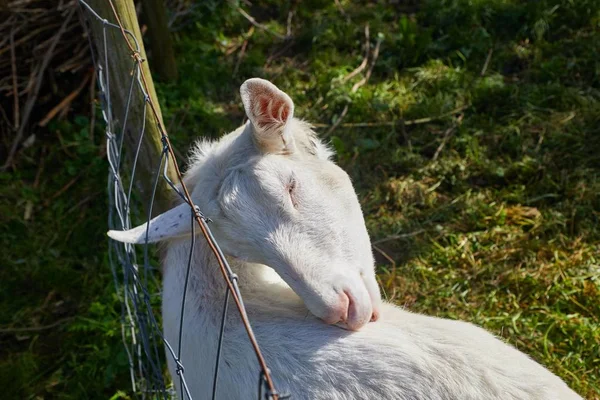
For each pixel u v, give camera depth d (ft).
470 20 6.95
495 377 3.42
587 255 5.16
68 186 6.06
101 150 6.18
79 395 4.92
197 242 3.90
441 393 3.39
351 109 6.28
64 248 5.71
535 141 5.88
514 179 5.70
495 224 5.42
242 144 3.96
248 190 3.80
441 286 5.13
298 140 4.06
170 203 4.52
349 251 3.79
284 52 7.02
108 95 4.43
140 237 3.82
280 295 3.86
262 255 3.76
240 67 6.89
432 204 5.62
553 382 3.47
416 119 6.19
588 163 5.69
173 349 3.86
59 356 5.15
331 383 3.45
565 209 5.43
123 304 4.92
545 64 6.36
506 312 4.95
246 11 7.51
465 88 6.30
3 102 6.48
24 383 5.02
